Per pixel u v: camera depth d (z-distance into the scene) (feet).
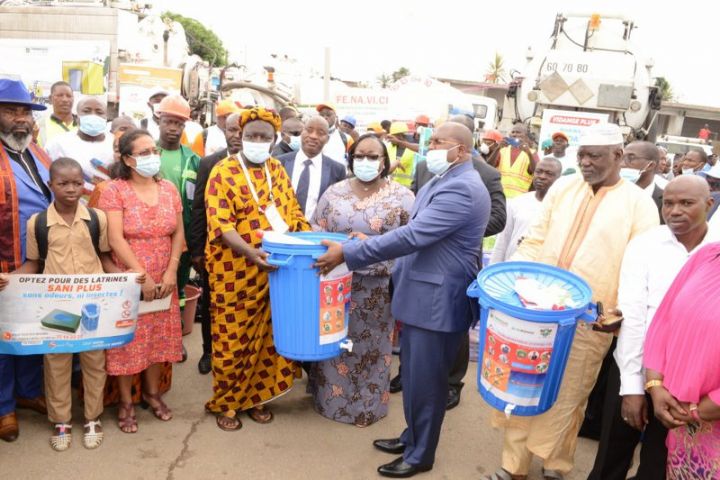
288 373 11.66
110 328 9.76
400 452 10.68
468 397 13.46
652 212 8.94
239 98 40.88
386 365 11.78
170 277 10.84
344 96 40.32
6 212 9.76
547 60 28.27
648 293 7.95
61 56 36.06
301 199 13.73
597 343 8.98
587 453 11.19
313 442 10.90
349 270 9.36
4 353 9.35
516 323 7.59
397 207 11.27
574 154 26.61
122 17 37.01
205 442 10.64
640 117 28.37
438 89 39.86
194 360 14.39
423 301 9.23
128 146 10.26
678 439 7.01
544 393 7.95
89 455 9.98
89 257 10.03
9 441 10.24
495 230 12.55
